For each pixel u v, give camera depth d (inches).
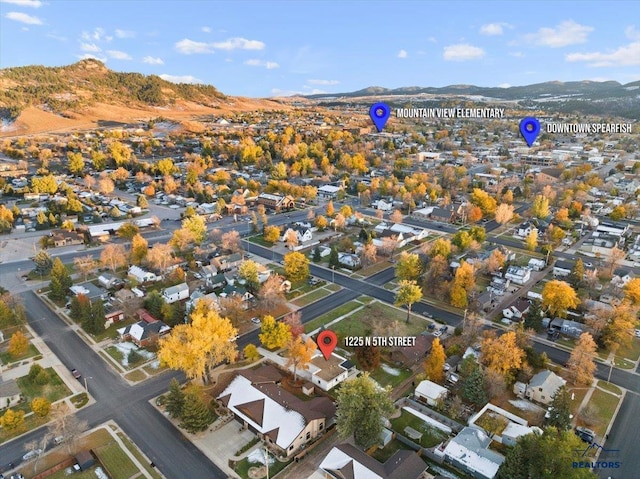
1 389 3117.6
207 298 4195.4
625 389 3253.0
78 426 2650.1
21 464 2561.5
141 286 4872.0
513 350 3235.7
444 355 3319.4
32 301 4591.5
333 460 2474.2
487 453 2578.7
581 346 3363.7
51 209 7618.1
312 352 3344.0
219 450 2687.0
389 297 4739.2
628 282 4473.4
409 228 6717.5
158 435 2800.2
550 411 2844.5
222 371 3459.6
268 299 4320.9
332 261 5502.0
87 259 5359.3
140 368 3499.0
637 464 2571.4
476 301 4446.4
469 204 7583.7
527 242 6107.3
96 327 3934.5
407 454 2511.1
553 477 2244.1
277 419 2792.8
